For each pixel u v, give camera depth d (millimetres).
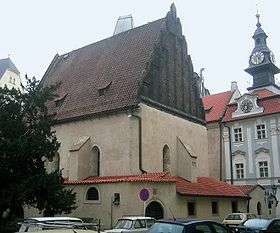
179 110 34281
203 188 30219
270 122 48406
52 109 35062
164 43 33969
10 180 21719
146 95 30516
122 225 19500
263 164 48250
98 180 26484
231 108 53344
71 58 41000
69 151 31219
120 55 34844
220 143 52438
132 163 28203
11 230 20922
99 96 32188
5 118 22203
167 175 27562
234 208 33000
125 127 29047
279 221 17938
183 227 11930
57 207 22141
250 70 56969
